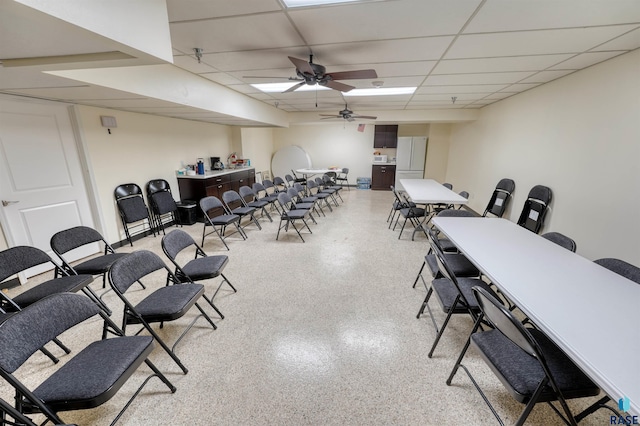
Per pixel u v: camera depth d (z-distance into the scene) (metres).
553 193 3.38
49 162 3.07
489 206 4.63
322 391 1.61
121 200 3.79
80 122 3.26
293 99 4.93
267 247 3.86
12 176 2.78
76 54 1.47
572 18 1.81
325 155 8.87
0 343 1.07
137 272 1.85
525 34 2.07
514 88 3.87
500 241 2.10
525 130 3.98
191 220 4.91
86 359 1.32
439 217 2.83
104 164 3.61
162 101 2.90
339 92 4.29
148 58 1.45
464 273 2.15
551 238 2.23
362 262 3.35
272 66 2.90
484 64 2.81
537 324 1.17
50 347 2.00
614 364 0.91
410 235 4.34
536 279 1.50
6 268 1.91
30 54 1.46
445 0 1.60
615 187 2.55
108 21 1.14
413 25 1.93
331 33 2.06
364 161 8.66
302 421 1.44
